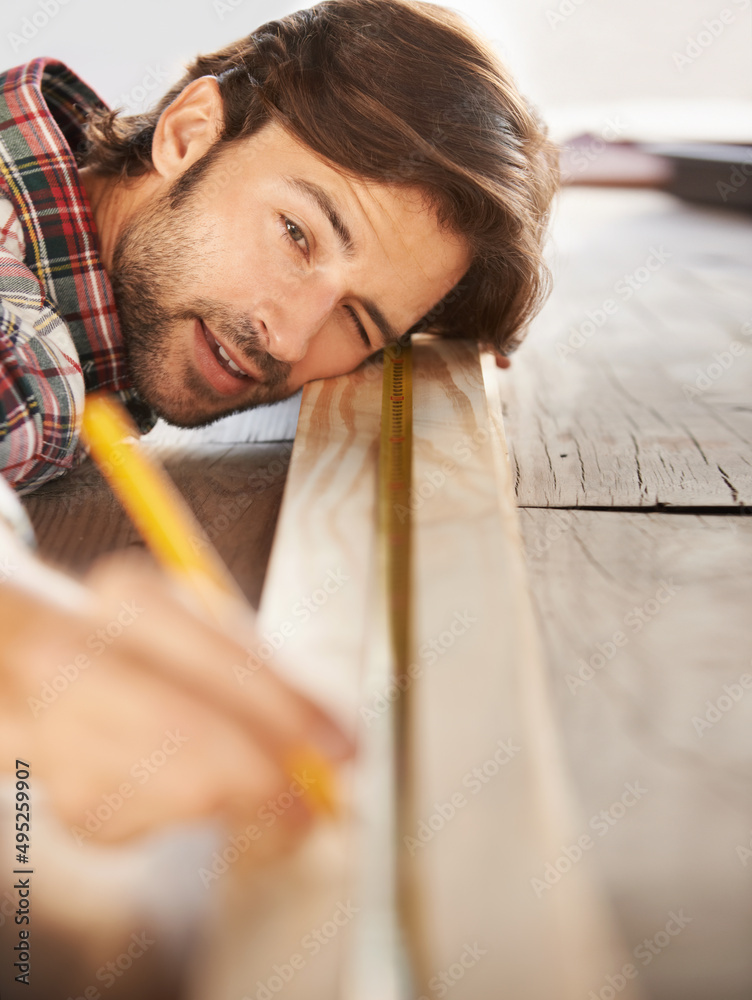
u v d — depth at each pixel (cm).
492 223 118
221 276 112
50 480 106
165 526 92
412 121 111
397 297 117
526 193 123
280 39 116
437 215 113
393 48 114
